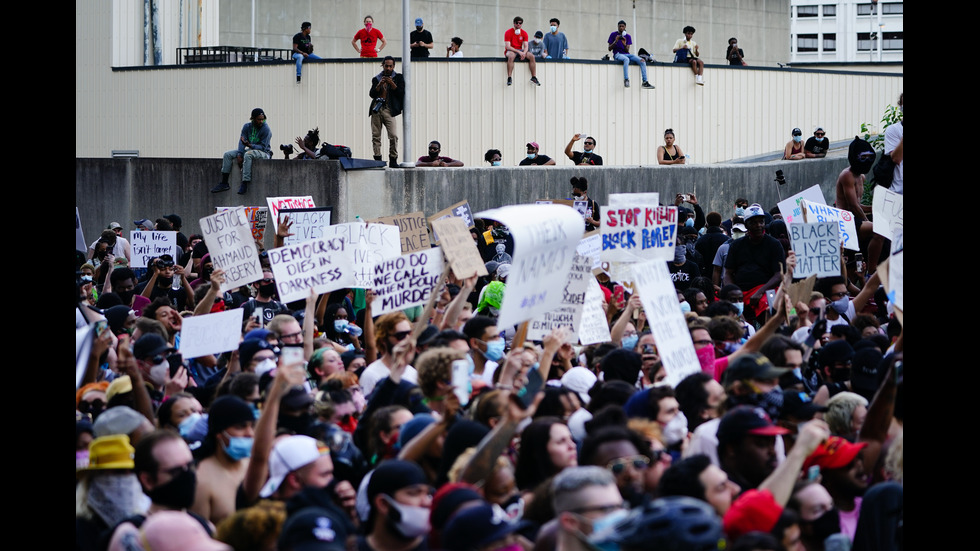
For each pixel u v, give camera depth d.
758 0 36.34
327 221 15.18
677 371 7.51
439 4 32.66
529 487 5.76
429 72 25.36
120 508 5.46
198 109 27.41
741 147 27.61
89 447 5.60
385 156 25.27
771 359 7.46
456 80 25.34
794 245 11.92
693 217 18.95
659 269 7.62
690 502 3.88
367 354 9.88
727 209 25.19
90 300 13.05
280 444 5.64
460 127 25.33
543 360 7.04
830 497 5.61
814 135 27.23
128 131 28.41
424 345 7.85
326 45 32.56
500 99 25.33
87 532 5.46
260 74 26.48
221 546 4.53
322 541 4.36
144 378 8.02
